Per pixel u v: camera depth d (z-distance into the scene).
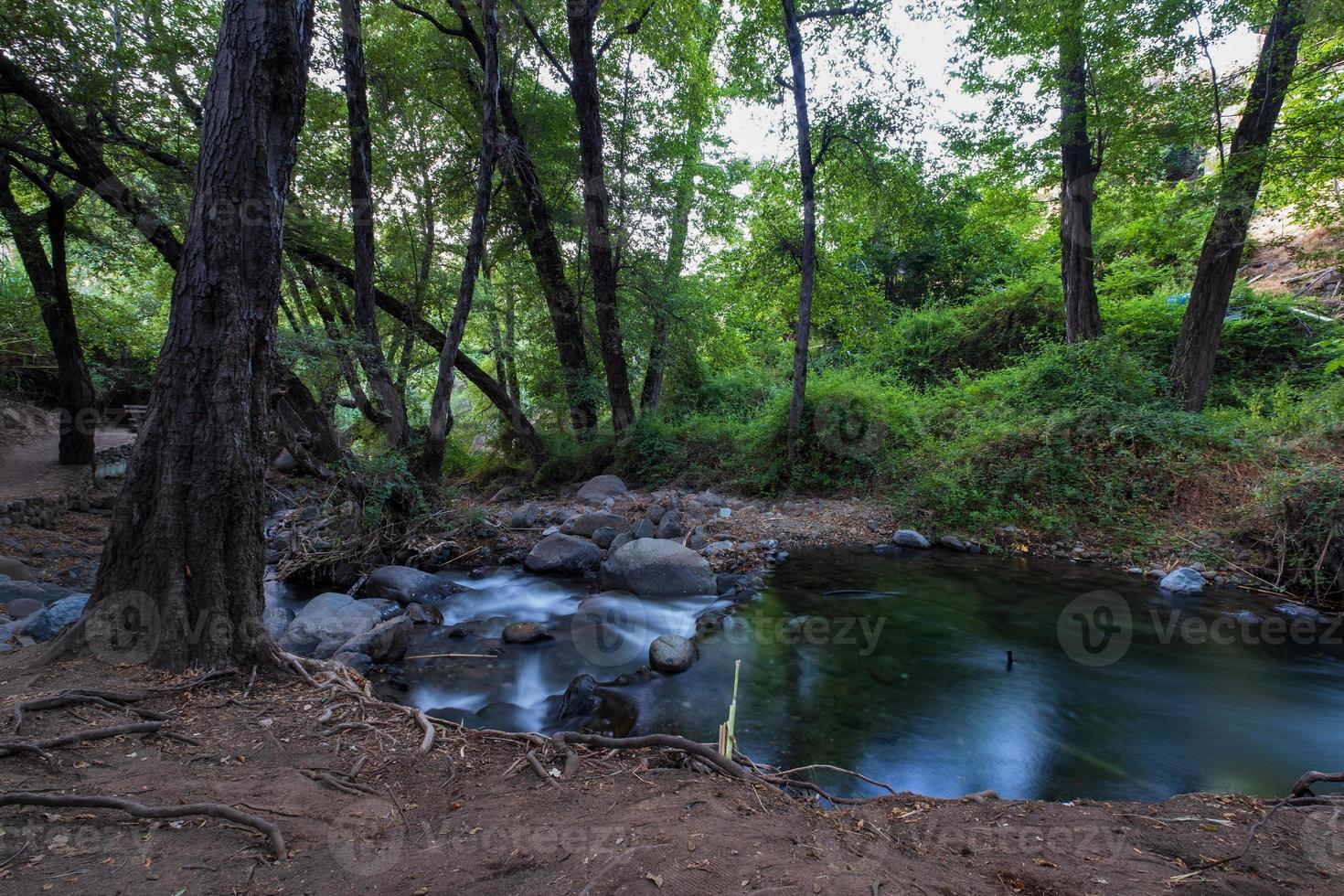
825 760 3.98
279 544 8.68
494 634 6.30
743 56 11.04
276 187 3.94
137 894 1.84
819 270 12.14
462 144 13.40
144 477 3.71
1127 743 4.26
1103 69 9.66
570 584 7.95
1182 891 2.11
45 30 7.43
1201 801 2.97
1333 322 11.55
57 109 7.41
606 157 14.09
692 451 13.71
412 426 12.29
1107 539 8.76
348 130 11.00
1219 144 9.34
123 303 17.16
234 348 3.74
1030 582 7.78
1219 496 8.52
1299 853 2.41
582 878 1.99
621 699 4.85
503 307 16.62
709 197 16.11
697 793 2.66
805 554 9.09
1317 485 7.43
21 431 12.49
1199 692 5.05
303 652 5.38
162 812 2.23
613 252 13.95
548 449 15.02
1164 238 11.95
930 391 13.64
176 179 8.58
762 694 4.96
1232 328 12.22
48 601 5.71
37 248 9.98
